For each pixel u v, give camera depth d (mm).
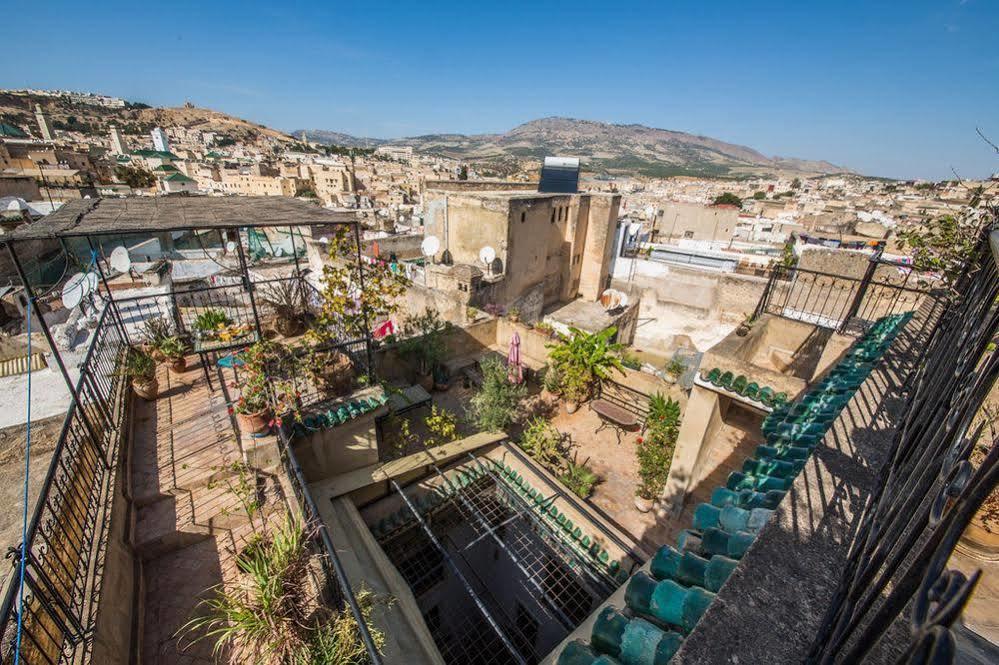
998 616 3266
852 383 5355
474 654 8539
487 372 10508
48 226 5043
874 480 2725
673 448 9008
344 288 7094
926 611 810
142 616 4379
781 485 3326
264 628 3609
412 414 10352
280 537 4066
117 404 6367
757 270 23781
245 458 5785
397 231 31344
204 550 5043
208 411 6965
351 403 6738
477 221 19547
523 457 8133
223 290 12688
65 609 3385
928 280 10516
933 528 1012
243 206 7543
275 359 6652
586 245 25453
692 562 2537
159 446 6184
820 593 2000
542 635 7816
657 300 23891
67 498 4109
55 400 9031
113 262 12094
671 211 35562
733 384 7402
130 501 5223
